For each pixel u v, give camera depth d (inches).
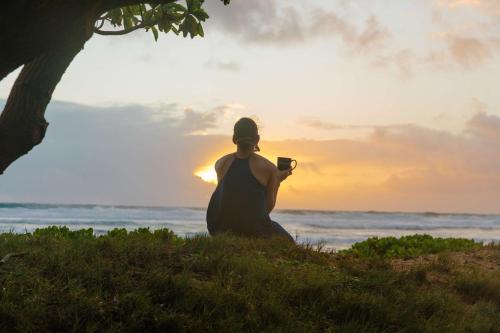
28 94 199.0
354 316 199.0
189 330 171.3
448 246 438.6
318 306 201.5
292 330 178.7
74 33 134.9
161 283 193.6
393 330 198.2
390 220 3006.9
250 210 279.6
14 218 2071.9
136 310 173.6
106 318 169.6
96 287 185.6
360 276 253.1
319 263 265.9
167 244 269.1
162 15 266.8
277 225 300.2
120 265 210.1
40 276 189.9
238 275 216.8
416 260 354.0
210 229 293.1
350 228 2121.1
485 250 415.5
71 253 217.9
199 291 192.1
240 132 281.0
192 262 224.7
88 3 130.7
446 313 220.7
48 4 124.1
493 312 238.8
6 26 124.2
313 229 1991.9
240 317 183.0
